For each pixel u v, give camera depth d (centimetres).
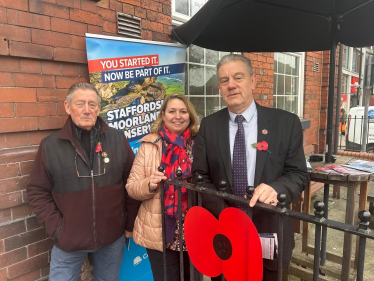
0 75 160
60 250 159
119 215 173
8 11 158
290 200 118
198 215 121
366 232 70
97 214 161
